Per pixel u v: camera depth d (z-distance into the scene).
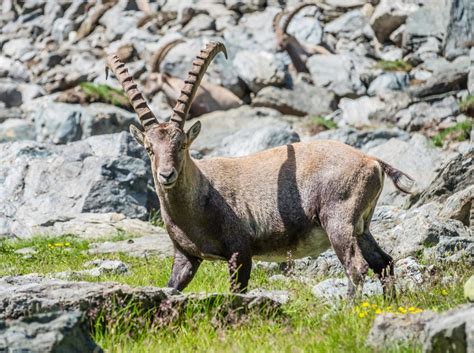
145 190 73.31
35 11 146.88
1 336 23.45
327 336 26.94
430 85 102.62
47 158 75.94
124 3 138.38
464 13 110.00
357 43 121.75
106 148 78.31
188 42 117.50
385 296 32.72
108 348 26.61
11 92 118.12
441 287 33.22
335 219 35.72
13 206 71.62
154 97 114.44
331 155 36.56
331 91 109.88
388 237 47.22
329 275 43.09
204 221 36.41
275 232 36.66
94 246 57.62
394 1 120.50
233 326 28.81
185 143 36.00
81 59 126.19
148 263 49.34
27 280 35.22
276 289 39.16
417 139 78.81
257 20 126.31
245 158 37.88
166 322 28.72
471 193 49.03
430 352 23.23
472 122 92.88
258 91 111.75
